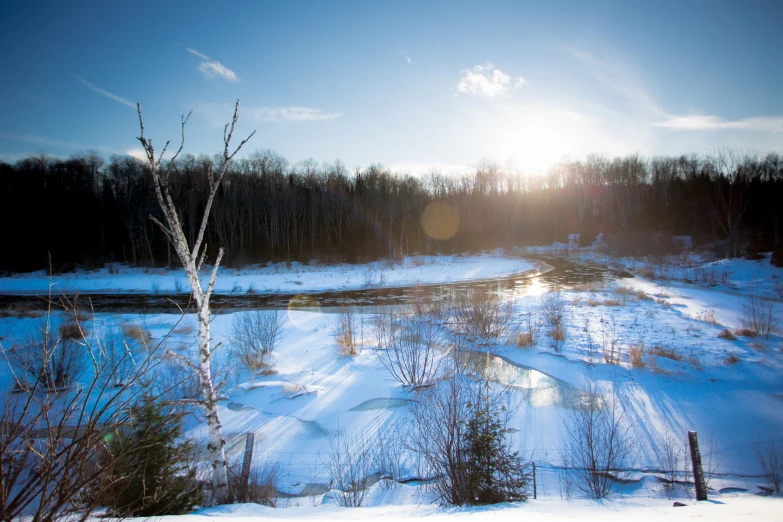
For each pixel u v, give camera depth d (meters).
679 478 8.02
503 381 12.88
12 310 21.78
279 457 9.06
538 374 13.53
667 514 4.36
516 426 10.11
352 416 10.84
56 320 17.53
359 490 7.71
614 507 5.59
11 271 39.12
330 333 18.11
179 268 40.91
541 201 72.69
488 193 73.56
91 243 45.41
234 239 46.72
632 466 8.46
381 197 53.00
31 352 11.99
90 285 34.06
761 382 12.41
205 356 6.70
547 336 17.34
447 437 7.50
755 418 10.45
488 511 5.11
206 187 49.44
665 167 74.69
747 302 23.17
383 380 12.84
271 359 14.84
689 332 17.52
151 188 47.00
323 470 8.54
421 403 11.06
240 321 18.36
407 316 20.59
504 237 63.06
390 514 5.38
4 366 11.80
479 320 17.19
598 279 34.47
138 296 30.25
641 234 52.16
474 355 15.13
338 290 32.34
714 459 8.76
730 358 13.99
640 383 12.57
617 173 78.69
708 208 49.41
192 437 9.73
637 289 28.28
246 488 7.20
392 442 9.51
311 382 12.89
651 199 70.44
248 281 35.12
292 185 57.72
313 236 47.81
